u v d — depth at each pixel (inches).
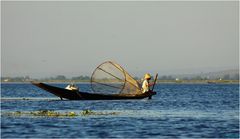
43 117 5757.9
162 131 4857.3
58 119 5585.6
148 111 6914.4
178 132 4808.1
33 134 4574.3
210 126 5236.2
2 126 5009.8
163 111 6978.4
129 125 5216.5
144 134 4670.3
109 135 4576.8
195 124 5393.7
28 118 5644.7
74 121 5433.1
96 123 5305.1
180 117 6131.9
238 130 4953.3
